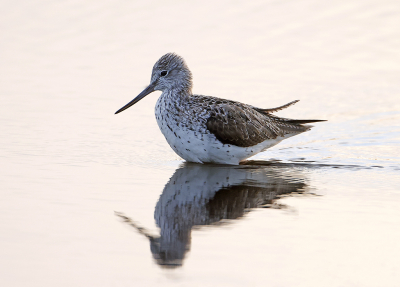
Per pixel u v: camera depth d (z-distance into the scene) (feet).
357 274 24.64
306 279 24.17
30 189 35.45
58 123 53.62
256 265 25.35
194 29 82.69
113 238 28.12
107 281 23.73
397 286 23.73
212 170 43.45
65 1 91.76
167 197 35.29
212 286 23.48
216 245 27.50
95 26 83.46
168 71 47.29
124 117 56.90
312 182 39.73
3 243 26.89
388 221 31.01
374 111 59.93
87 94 63.00
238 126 45.01
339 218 31.50
